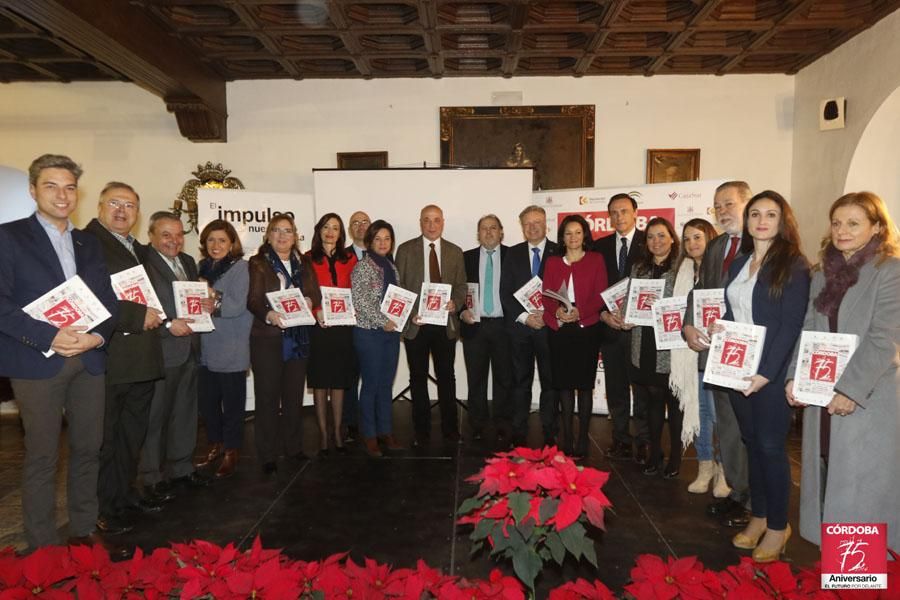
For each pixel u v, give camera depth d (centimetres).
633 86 620
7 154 628
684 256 352
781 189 619
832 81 549
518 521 135
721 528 303
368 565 160
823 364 230
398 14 482
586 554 139
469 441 452
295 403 408
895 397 223
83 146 627
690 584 150
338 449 424
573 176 623
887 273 221
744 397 264
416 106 625
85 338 248
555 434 414
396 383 609
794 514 319
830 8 473
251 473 389
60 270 254
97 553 160
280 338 392
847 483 229
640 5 471
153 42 481
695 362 338
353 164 628
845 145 530
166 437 364
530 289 398
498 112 620
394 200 562
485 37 538
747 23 486
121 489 322
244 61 578
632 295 355
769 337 253
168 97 572
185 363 356
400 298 403
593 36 509
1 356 244
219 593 140
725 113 618
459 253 441
